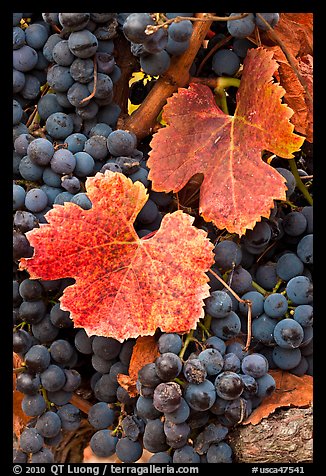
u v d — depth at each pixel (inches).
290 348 18.8
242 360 18.4
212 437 17.9
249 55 18.8
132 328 17.7
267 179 18.1
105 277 17.8
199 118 18.9
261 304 18.9
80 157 18.5
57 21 18.8
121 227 17.8
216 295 18.2
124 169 18.4
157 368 17.3
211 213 18.2
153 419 17.9
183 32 18.0
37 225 18.1
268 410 18.3
